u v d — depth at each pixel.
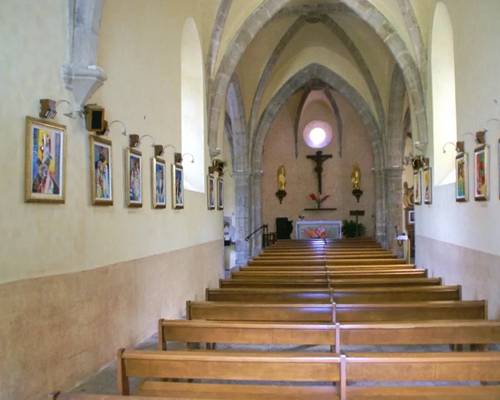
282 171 28.42
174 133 9.05
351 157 28.08
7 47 4.22
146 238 7.36
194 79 11.41
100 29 5.88
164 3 8.53
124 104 6.64
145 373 3.90
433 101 11.21
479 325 4.96
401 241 20.70
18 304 4.29
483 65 7.53
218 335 4.99
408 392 4.05
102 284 5.84
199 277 10.58
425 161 12.08
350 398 3.95
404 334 4.92
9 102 4.22
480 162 7.75
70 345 5.11
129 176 6.65
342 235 26.88
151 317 7.46
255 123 21.34
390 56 18.80
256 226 22.28
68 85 5.14
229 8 12.01
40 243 4.62
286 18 17.64
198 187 11.26
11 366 4.18
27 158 4.41
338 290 7.89
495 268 7.23
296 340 4.89
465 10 8.44
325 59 20.66
